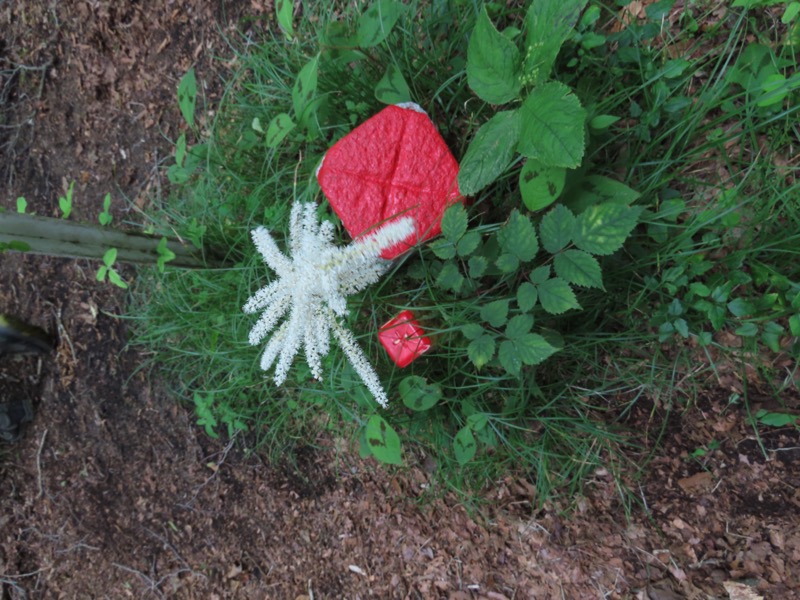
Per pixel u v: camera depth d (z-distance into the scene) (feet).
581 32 1.83
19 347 3.01
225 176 2.36
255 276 2.23
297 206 1.62
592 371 2.05
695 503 1.99
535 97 1.38
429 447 2.28
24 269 3.18
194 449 2.88
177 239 2.12
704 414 1.98
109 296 3.01
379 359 2.12
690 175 1.84
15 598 3.14
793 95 1.65
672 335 1.93
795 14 1.51
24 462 3.22
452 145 2.06
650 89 1.81
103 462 3.07
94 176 2.96
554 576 2.14
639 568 2.02
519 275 1.88
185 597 2.77
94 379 3.08
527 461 2.16
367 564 2.44
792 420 1.78
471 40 1.50
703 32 1.82
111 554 2.98
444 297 1.97
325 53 1.95
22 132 3.10
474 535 2.29
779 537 1.87
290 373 2.35
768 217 1.71
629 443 2.06
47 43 2.99
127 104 2.86
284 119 1.62
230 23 2.57
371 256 1.58
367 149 1.69
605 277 1.84
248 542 2.71
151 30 2.76
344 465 2.55
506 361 1.57
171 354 2.83
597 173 1.86
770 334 1.65
